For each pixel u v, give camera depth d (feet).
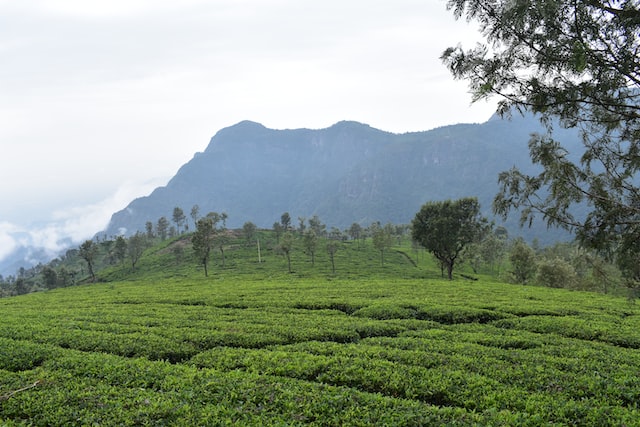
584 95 31.68
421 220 243.19
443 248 238.48
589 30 29.89
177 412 40.68
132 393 46.52
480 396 46.06
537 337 75.77
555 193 36.70
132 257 417.49
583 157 38.06
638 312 102.32
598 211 36.52
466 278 305.12
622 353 64.28
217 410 40.86
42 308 129.90
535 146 38.17
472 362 57.47
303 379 53.52
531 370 53.78
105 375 53.88
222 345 72.90
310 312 106.32
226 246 466.29
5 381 51.21
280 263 371.76
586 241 36.52
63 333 80.43
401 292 136.87
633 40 29.99
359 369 54.08
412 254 437.58
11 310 126.62
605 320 91.50
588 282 173.27
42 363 60.39
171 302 132.36
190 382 49.75
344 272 319.06
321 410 41.63
